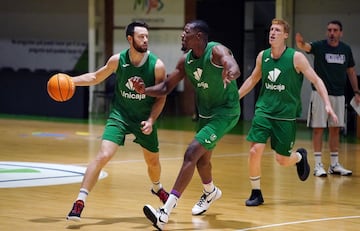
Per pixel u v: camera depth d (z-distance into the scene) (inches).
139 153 524.4
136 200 345.1
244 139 627.5
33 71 876.0
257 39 846.5
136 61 295.1
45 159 485.1
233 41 844.0
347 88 676.1
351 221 305.1
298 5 786.2
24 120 757.9
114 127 297.7
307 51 442.9
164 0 861.8
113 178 409.1
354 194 372.2
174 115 857.5
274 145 334.3
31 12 946.1
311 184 402.3
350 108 691.4
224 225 293.6
